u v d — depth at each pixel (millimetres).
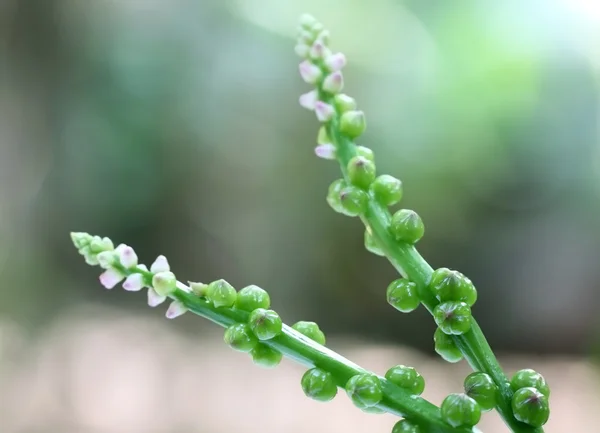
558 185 1284
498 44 1290
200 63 1329
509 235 1300
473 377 254
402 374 253
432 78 1325
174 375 1109
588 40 1249
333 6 1325
